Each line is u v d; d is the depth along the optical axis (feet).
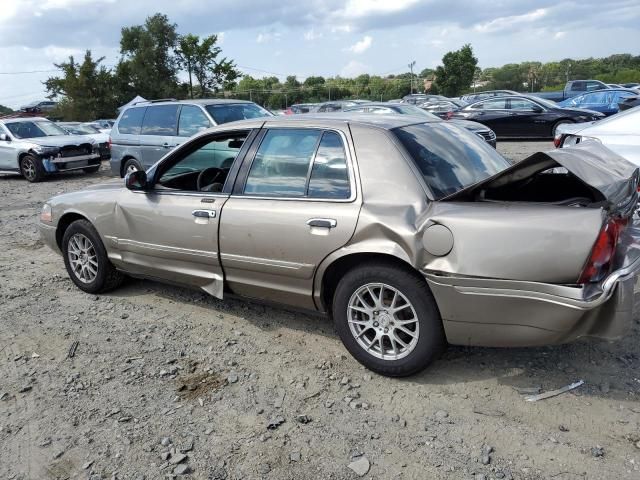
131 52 152.66
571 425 10.12
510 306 10.10
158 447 10.11
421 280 11.05
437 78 199.93
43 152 47.03
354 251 11.44
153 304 16.75
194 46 151.23
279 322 15.06
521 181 11.87
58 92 146.10
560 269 9.59
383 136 11.87
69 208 17.35
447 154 12.43
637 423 10.07
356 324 12.10
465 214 10.40
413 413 10.73
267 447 9.99
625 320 9.72
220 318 15.51
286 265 12.53
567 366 12.01
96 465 9.72
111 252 16.57
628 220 11.22
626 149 20.75
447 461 9.39
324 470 9.36
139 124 37.19
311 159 12.52
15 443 10.44
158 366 13.01
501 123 61.16
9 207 35.76
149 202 15.12
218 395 11.70
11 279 19.85
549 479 8.86
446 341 11.32
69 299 17.53
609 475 8.86
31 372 13.01
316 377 12.21
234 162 13.71
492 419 10.42
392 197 11.32
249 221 12.94
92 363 13.30
